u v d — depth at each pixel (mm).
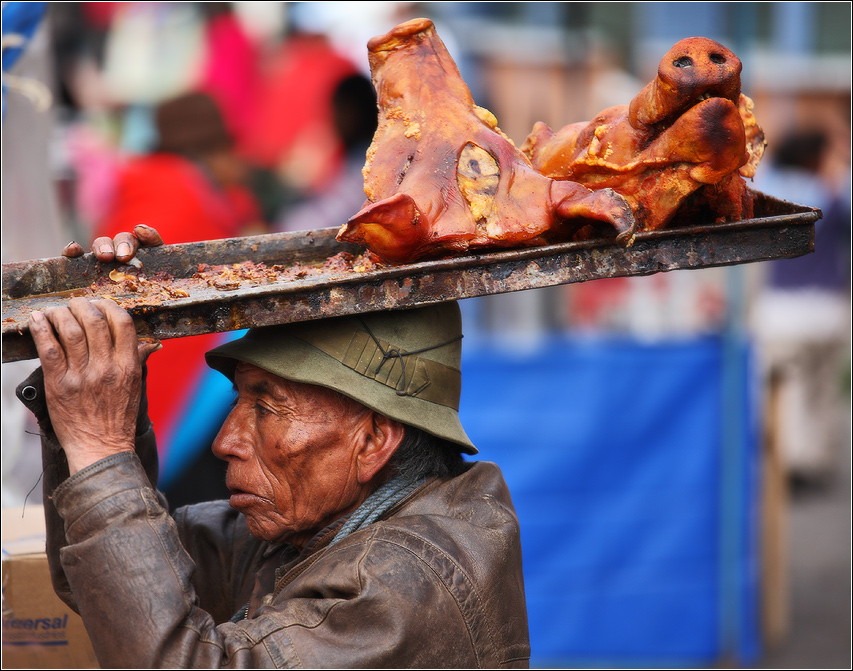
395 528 3496
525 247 3430
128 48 10711
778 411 9711
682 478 9164
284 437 3613
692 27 12422
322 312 3188
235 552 4375
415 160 3592
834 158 14289
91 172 9359
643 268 3352
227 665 3129
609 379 9031
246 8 11008
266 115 10820
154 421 8125
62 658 4605
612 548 9078
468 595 3400
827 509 14195
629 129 3490
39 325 3125
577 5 12070
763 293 14070
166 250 3998
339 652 3168
